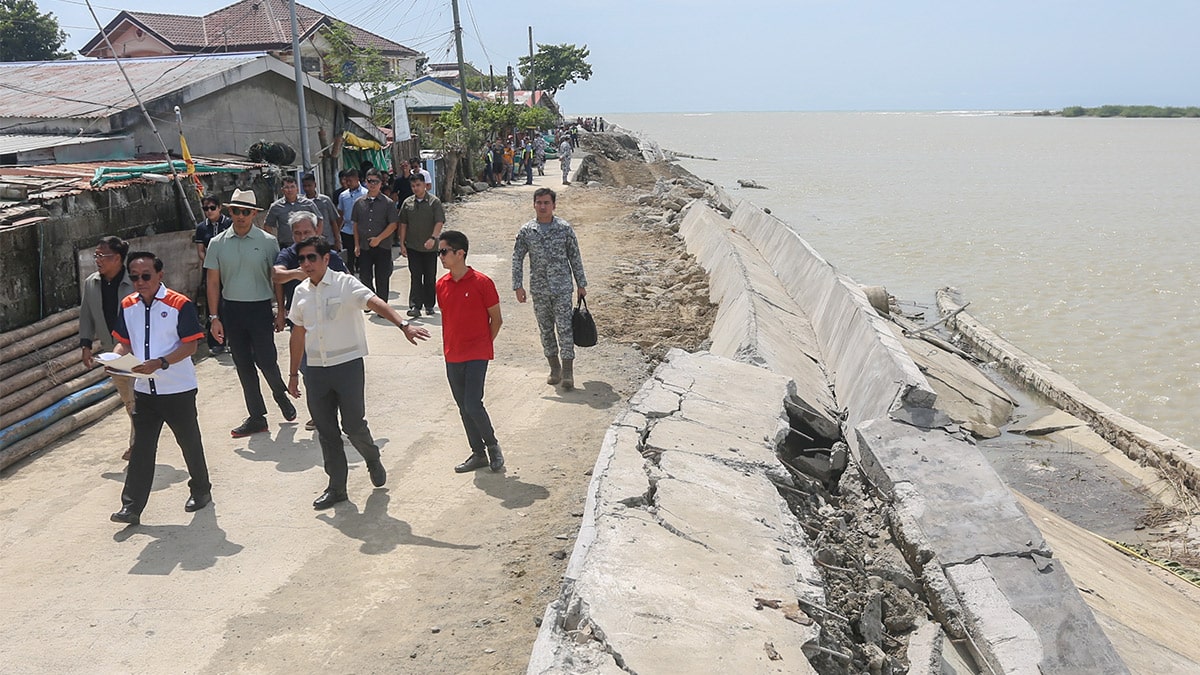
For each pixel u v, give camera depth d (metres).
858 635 5.53
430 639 5.21
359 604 5.57
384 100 31.53
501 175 36.69
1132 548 9.96
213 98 15.84
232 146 16.47
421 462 7.74
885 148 103.25
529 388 9.75
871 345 9.98
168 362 6.41
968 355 17.19
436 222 12.22
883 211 40.91
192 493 6.83
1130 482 11.59
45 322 8.95
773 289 14.55
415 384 9.78
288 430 8.52
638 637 4.33
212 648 5.12
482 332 7.43
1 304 8.62
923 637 5.57
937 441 8.09
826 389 10.67
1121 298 22.61
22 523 6.68
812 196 47.81
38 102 14.60
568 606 4.60
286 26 35.03
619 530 5.38
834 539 6.90
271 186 14.30
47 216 9.15
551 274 9.48
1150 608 7.86
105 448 8.19
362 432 6.88
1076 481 11.64
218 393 9.58
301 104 17.14
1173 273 25.66
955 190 51.50
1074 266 26.95
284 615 5.45
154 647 5.12
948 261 28.08
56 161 13.13
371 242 12.45
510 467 7.62
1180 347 18.05
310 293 6.64
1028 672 5.55
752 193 49.06
